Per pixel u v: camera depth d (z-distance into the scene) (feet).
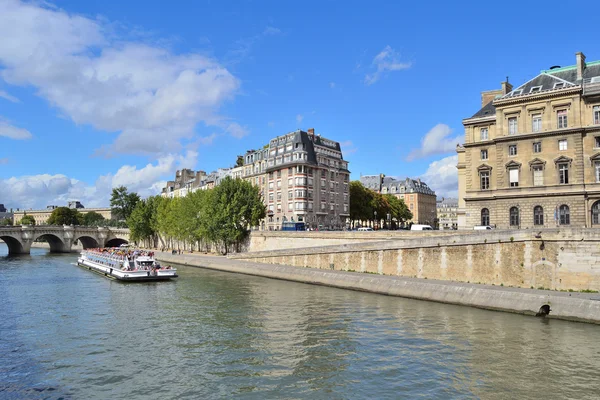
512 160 154.81
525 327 83.30
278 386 56.75
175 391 55.77
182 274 186.29
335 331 82.38
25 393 55.72
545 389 54.70
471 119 169.58
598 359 65.05
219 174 378.12
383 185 508.94
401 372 60.90
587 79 148.56
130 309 106.83
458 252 122.31
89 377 60.85
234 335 81.05
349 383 57.36
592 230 100.78
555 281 104.99
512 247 112.27
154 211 365.20
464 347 71.41
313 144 288.10
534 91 155.02
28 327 88.89
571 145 143.33
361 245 148.36
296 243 207.21
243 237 245.04
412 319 91.25
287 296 123.24
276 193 288.92
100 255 208.33
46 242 460.14
